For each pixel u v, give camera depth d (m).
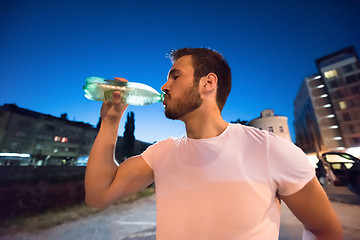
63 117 37.44
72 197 7.20
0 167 12.20
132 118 36.44
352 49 37.38
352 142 34.44
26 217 5.00
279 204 0.66
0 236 3.87
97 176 0.79
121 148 33.66
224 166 0.62
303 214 0.61
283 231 3.58
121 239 3.62
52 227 4.33
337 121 36.56
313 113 39.91
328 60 39.91
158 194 0.71
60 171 15.50
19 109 31.70
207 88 0.76
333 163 7.39
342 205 5.18
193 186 0.63
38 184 10.54
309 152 43.09
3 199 6.50
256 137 0.67
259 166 0.60
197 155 0.69
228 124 0.78
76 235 3.87
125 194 0.84
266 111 31.75
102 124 0.89
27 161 30.19
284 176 0.59
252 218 0.55
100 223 4.56
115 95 0.90
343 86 37.12
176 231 0.60
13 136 29.73
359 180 6.18
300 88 45.16
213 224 0.57
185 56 0.82
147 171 0.83
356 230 3.49
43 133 33.00
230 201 0.57
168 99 0.78
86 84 0.90
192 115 0.76
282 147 0.61
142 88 1.04
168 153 0.78
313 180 0.58
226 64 0.86
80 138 37.88
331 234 0.59
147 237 3.64
